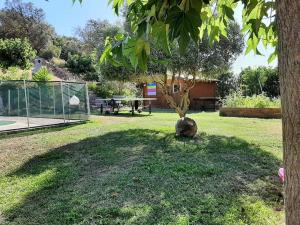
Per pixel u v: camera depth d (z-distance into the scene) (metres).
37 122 10.41
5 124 10.03
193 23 1.05
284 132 0.98
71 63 29.81
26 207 3.09
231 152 5.13
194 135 6.69
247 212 2.79
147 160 4.63
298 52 0.91
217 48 7.76
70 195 3.33
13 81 9.66
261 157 4.78
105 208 2.93
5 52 19.11
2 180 4.01
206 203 3.00
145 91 19.42
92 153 5.33
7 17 35.34
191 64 7.35
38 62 27.42
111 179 3.78
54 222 2.73
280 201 3.05
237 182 3.61
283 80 0.96
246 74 19.09
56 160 4.99
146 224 2.60
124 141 6.34
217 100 17.92
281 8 0.95
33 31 36.62
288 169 0.99
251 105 12.27
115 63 1.51
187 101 8.00
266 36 1.86
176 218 2.69
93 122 10.38
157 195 3.23
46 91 10.90
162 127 8.40
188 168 4.13
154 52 6.53
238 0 1.60
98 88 19.53
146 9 1.21
